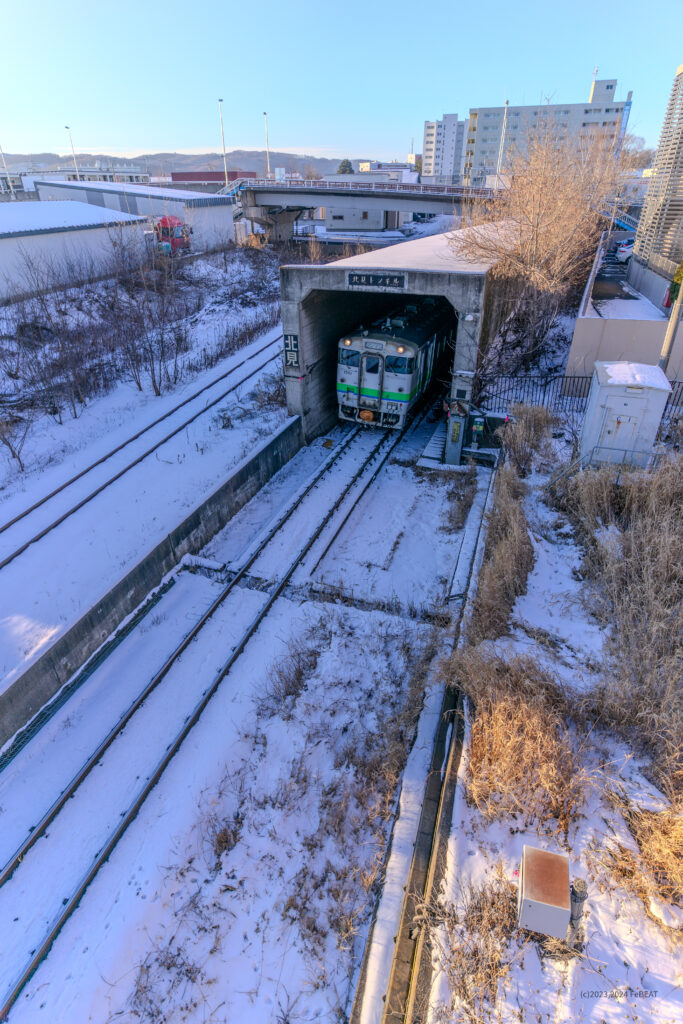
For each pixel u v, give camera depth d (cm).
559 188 2298
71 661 1153
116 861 836
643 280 2509
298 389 1928
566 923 523
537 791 737
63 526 1551
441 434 2028
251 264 4722
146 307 3256
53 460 1883
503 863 679
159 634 1256
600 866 660
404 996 597
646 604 1007
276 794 907
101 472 1798
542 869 550
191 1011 675
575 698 854
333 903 764
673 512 1202
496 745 775
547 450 1645
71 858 845
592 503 1292
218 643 1220
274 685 1092
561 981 563
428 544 1500
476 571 1248
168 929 757
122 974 712
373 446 1995
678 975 556
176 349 2714
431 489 1730
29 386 2294
